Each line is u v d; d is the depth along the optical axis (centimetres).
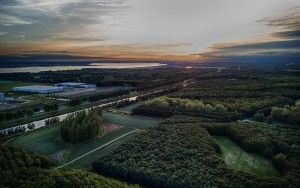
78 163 11744
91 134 14412
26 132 15550
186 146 11881
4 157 10794
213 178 9425
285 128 14538
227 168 10012
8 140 14362
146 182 9925
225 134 14512
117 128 16250
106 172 10769
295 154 11119
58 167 11381
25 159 11112
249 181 9081
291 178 9331
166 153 11300
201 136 13050
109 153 11775
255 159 11719
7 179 9188
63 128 14188
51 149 13212
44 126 16662
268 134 13300
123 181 10262
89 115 15950
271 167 11019
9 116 17575
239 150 12644
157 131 13962
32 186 8762
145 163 10656
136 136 13625
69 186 8888
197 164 10406
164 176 9738
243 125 14738
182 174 9744
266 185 8869
